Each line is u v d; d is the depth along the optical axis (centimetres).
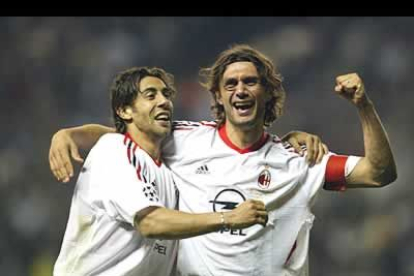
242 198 2423
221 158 2459
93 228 2377
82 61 7331
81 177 2411
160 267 2425
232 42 7688
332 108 6831
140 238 2355
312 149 2472
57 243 5947
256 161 2448
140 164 2348
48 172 6322
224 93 2445
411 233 5822
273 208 2439
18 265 5894
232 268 2408
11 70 7269
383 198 5944
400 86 7088
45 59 7325
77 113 7025
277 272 2438
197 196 2438
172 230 2203
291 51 7362
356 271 5775
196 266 2425
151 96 2388
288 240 2445
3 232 6006
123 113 2419
